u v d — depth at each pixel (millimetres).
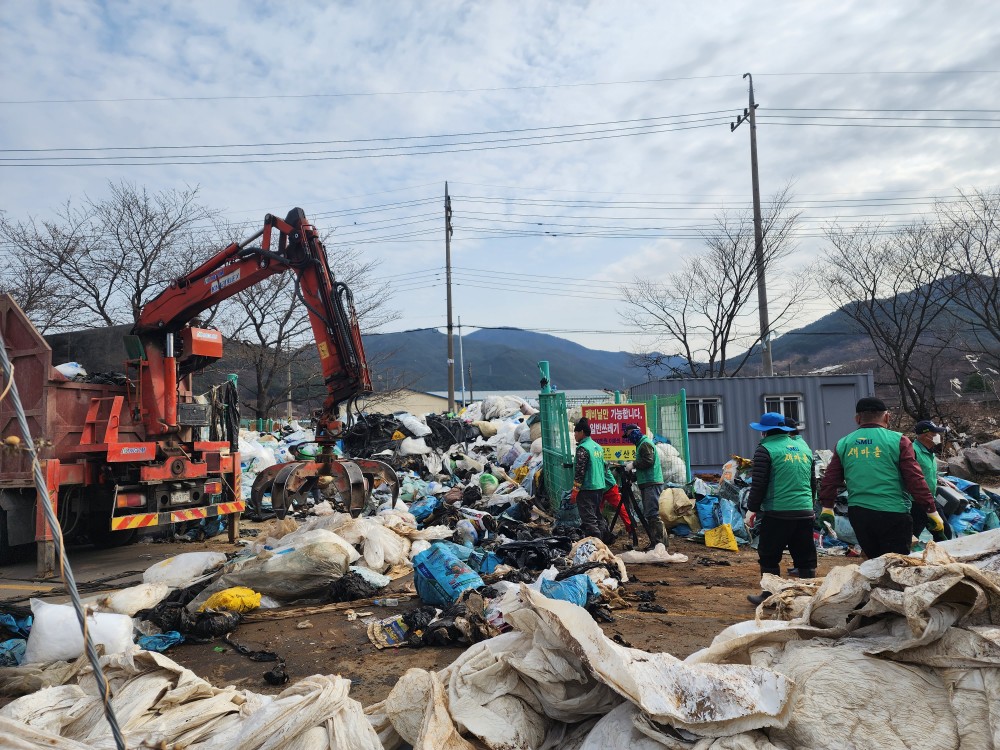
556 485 11070
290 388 25125
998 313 23234
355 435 15805
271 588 5910
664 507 9641
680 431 11547
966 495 9297
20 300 20359
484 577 6117
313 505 10969
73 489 8352
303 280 9180
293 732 2512
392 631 5098
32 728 2598
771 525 5707
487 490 11727
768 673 2467
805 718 2354
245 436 17188
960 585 2541
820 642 2783
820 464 9844
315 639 5117
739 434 16375
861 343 61969
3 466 7926
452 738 2518
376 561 6906
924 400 23609
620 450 10344
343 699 2689
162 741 2674
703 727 2340
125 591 5570
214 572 6277
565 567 6570
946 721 2271
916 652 2521
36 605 4367
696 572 7371
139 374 8742
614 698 2664
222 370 24438
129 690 3082
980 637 2395
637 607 5766
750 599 5930
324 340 9180
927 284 23594
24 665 4109
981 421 23469
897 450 4969
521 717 2668
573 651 2631
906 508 4973
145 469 8234
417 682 2902
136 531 9711
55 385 7934
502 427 16766
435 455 15281
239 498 9594
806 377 16516
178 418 8844
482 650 2998
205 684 3154
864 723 2309
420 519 10023
